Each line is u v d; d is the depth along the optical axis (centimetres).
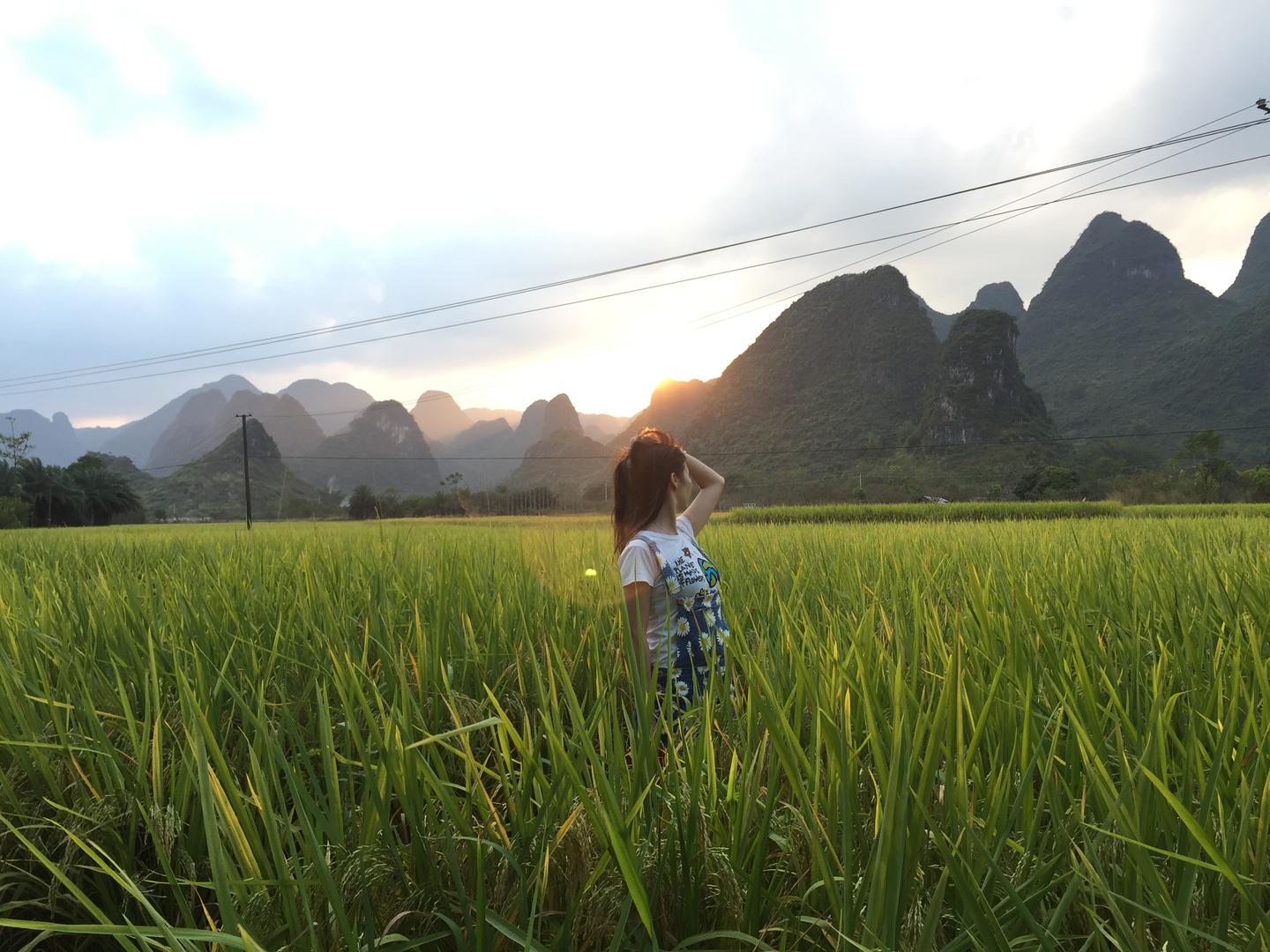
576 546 647
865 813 146
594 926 131
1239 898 120
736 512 3256
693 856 138
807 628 226
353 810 157
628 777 157
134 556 739
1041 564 428
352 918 131
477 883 124
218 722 199
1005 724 166
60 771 186
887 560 505
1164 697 184
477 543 733
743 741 182
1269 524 862
